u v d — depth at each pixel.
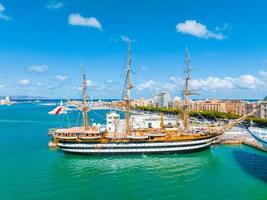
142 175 87.25
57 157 110.31
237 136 153.00
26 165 98.06
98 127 132.38
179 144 115.56
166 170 93.00
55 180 81.44
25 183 78.44
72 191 72.62
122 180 82.12
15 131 187.00
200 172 90.00
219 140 129.12
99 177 85.12
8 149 124.44
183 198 68.19
